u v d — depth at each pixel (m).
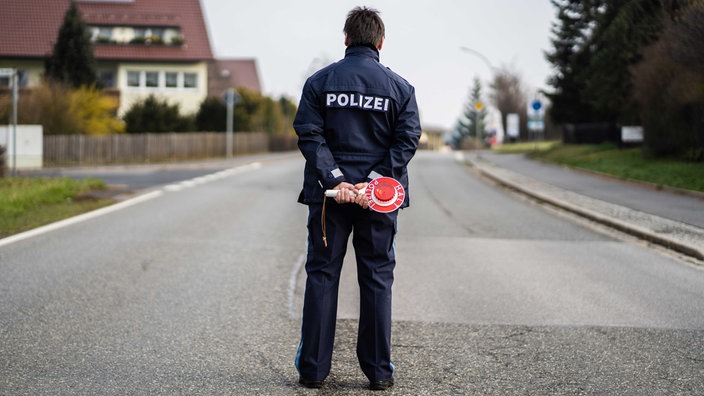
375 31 4.58
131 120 41.75
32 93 35.91
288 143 58.62
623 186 20.78
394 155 4.40
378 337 4.58
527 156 40.31
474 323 6.45
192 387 4.65
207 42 57.78
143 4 58.00
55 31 55.75
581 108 40.75
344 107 4.44
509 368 5.13
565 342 5.82
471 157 43.59
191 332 6.00
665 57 23.25
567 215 15.19
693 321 6.54
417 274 8.81
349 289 7.96
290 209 15.38
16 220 12.59
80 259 9.23
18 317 6.39
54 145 34.25
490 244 11.29
